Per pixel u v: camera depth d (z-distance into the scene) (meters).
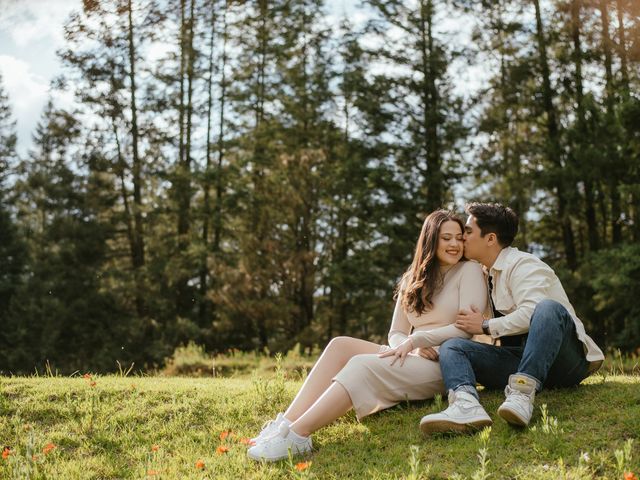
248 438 4.22
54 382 5.60
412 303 4.34
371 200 22.02
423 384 4.16
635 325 16.69
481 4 22.11
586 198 21.14
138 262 26.14
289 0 25.48
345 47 23.23
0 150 34.97
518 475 3.23
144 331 22.67
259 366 13.13
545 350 3.67
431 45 22.47
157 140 25.84
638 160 18.05
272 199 20.48
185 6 25.78
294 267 19.56
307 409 3.99
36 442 4.34
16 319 24.31
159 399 5.07
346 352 4.22
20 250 28.77
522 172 21.88
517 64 22.31
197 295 24.34
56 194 25.97
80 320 22.91
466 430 3.70
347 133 24.48
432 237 4.33
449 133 21.50
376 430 4.09
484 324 4.06
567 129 19.84
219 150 26.02
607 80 20.92
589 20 21.41
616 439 3.46
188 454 4.09
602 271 17.23
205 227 25.75
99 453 4.23
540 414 3.86
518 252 4.20
